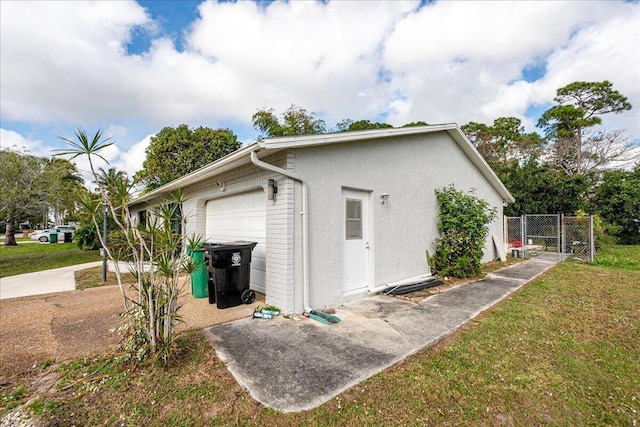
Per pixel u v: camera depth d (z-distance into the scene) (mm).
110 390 2709
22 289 7125
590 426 2350
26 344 3717
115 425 2295
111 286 7363
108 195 3129
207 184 7883
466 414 2459
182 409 2469
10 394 2697
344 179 5777
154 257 3359
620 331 4145
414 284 6871
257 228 6379
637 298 5750
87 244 16906
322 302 5309
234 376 2947
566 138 24703
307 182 5117
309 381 2871
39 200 14711
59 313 5020
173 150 22250
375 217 6426
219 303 5109
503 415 2459
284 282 4793
